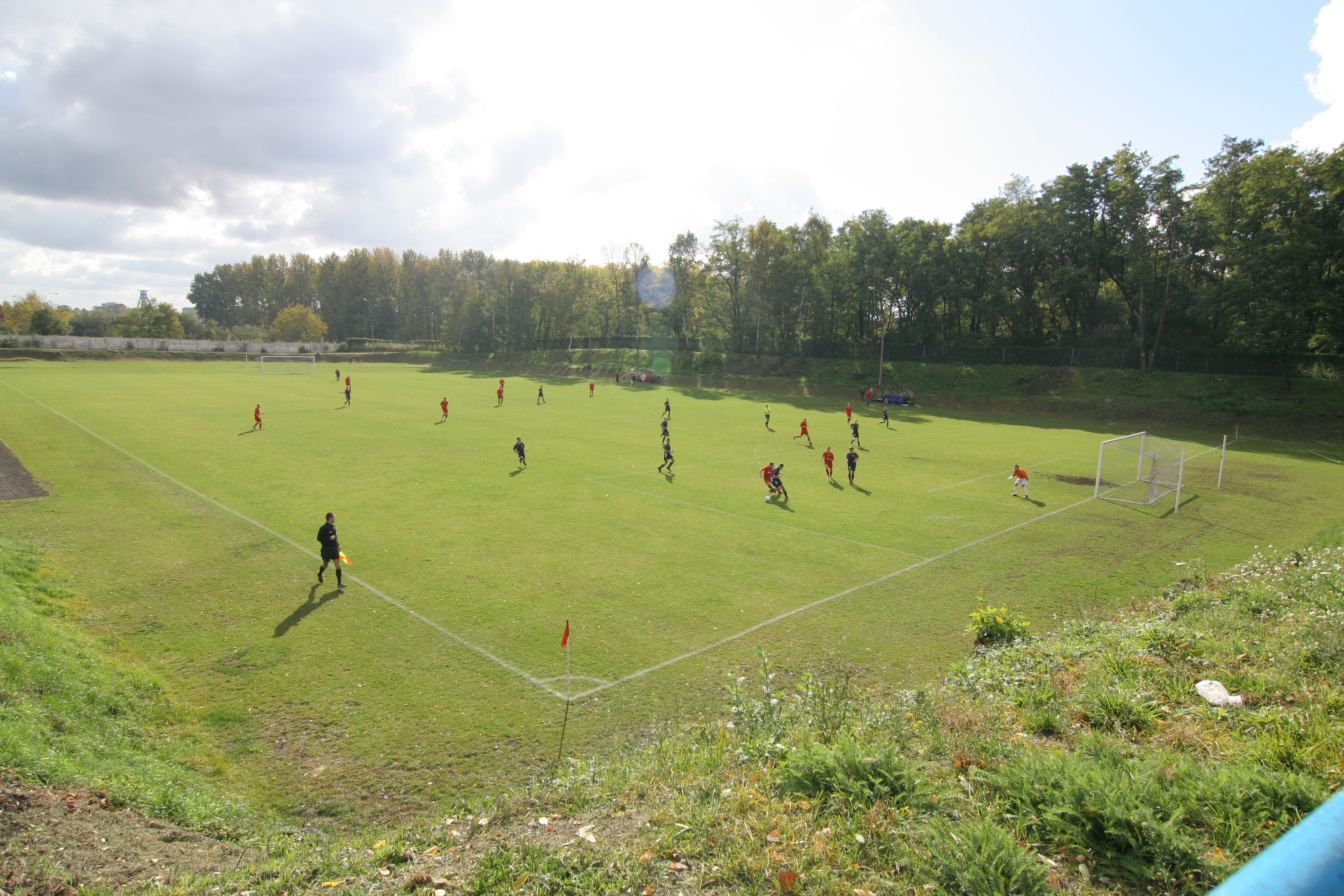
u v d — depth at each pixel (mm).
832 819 6934
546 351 112812
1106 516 26891
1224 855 5953
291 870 7105
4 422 41688
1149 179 62750
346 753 11289
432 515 24828
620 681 13750
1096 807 6414
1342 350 54969
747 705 11078
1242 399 55219
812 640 15711
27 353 95688
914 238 79375
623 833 7336
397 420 48781
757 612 17141
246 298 169000
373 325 162500
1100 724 9180
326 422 46656
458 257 151000
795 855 6422
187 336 135750
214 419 46344
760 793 7699
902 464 37156
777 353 91750
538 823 7875
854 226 85688
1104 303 75250
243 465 32219
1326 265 52094
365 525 23422
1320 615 11805
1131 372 63562
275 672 13727
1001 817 6734
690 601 17719
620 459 36406
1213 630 12586
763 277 87250
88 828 7688
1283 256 50781
